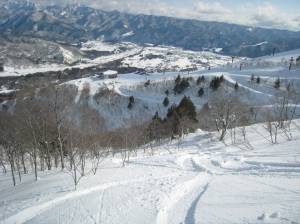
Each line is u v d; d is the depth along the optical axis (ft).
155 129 157.38
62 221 36.47
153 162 70.74
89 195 44.80
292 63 407.44
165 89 343.67
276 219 31.68
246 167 58.65
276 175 49.85
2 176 71.61
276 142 89.81
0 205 45.93
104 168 63.77
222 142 112.06
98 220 35.86
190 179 50.88
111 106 278.46
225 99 177.78
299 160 60.59
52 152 77.77
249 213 33.94
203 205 37.42
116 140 120.37
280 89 303.27
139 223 34.19
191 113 164.14
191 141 128.88
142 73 539.70
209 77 343.05
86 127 94.84
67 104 82.69
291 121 124.36
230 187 44.29
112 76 482.69
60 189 48.83
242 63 465.06
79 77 494.59
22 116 74.23
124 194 44.09
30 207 41.75
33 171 72.95
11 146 77.05
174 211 36.70
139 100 294.25
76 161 76.28
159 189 45.60
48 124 73.20
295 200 37.01
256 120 169.99
